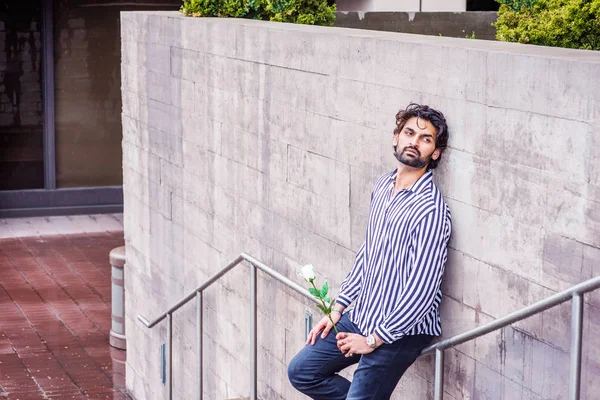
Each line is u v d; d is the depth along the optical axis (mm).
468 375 4461
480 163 4273
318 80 5594
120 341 10281
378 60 4984
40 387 9227
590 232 3705
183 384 8039
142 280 8867
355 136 5258
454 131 4422
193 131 7461
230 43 6699
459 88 4375
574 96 3730
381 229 4422
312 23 7922
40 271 13266
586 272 3740
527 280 4051
